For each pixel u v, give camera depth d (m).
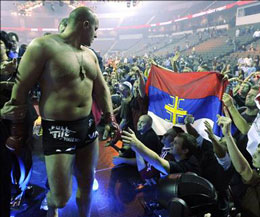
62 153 1.76
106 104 2.12
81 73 1.76
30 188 2.83
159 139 3.49
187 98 3.23
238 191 2.27
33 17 41.31
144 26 31.38
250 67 4.70
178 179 1.54
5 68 1.71
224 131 2.02
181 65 6.27
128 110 4.59
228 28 11.81
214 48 10.05
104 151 4.41
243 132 2.65
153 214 2.57
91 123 1.97
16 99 1.65
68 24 1.77
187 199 1.45
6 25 40.81
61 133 1.75
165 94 3.45
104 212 2.62
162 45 21.00
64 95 1.71
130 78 6.14
